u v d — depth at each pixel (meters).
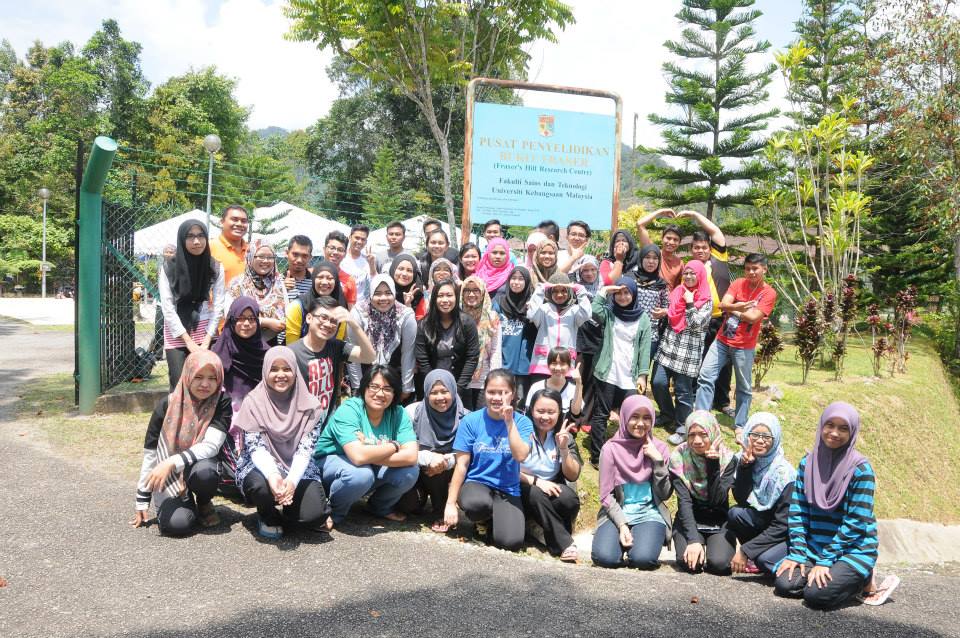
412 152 25.75
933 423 9.66
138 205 7.58
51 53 42.62
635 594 3.64
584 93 7.78
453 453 4.72
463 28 12.33
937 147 14.41
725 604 3.63
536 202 7.70
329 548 3.93
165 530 3.94
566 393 5.35
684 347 6.50
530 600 3.41
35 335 14.62
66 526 3.98
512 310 5.93
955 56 13.86
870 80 14.95
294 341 5.10
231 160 31.75
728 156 16.22
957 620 3.65
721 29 15.51
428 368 5.33
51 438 5.82
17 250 35.62
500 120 7.56
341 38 12.51
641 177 17.08
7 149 38.16
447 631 2.99
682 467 4.56
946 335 15.70
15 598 3.09
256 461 3.93
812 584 3.73
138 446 5.67
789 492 4.18
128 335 7.45
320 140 29.53
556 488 4.70
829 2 17.30
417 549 4.04
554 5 12.25
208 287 5.38
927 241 16.72
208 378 3.97
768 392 8.51
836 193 13.11
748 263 6.74
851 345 13.51
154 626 2.90
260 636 2.85
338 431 4.26
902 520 6.75
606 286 6.09
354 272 6.68
